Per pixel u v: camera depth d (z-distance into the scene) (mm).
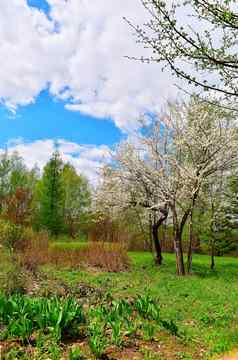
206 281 15539
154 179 20016
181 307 9898
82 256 18516
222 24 5012
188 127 18969
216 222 23188
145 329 6902
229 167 19531
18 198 27469
